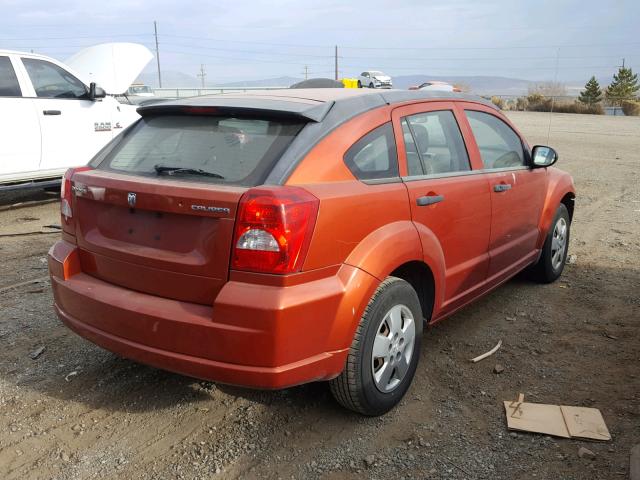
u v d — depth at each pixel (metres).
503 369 3.85
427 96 3.90
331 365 2.88
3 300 4.95
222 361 2.72
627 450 2.96
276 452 2.99
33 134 8.08
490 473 2.82
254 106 3.14
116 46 11.48
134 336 2.94
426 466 2.88
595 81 66.12
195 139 3.18
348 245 2.93
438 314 3.76
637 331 4.45
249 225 2.64
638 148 18.84
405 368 3.38
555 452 2.97
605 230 7.71
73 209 3.34
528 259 4.99
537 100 48.84
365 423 3.24
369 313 3.02
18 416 3.28
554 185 5.32
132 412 3.34
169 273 2.88
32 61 8.17
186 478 2.80
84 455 2.96
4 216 8.23
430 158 3.71
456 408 3.40
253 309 2.62
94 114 8.83
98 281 3.23
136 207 2.96
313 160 2.92
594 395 3.52
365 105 3.37
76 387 3.59
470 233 3.96
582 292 5.31
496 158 4.47
